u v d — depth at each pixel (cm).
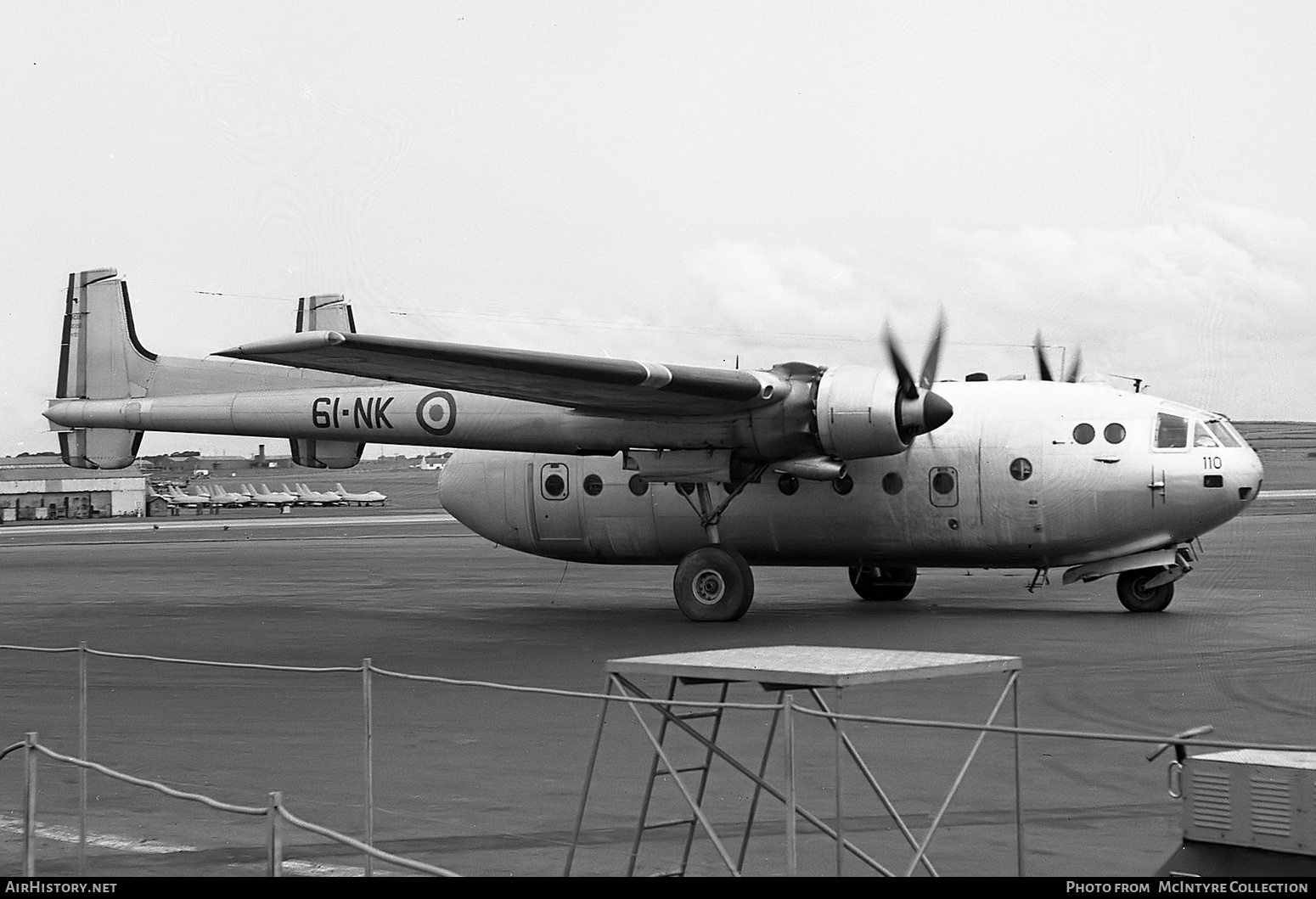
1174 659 2092
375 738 1562
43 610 3478
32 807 962
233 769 1405
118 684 2036
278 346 2080
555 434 2895
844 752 1433
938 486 2802
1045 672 1966
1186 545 2836
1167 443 2705
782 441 2730
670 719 852
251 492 16762
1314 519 7119
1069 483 2725
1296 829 777
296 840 1123
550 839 1112
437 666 2198
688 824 1113
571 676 2056
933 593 3497
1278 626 2541
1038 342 2953
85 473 14888
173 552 6619
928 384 2691
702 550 2830
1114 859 1005
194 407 3284
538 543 3206
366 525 10306
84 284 3491
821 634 2520
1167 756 1377
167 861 1066
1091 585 3741
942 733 1522
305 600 3681
